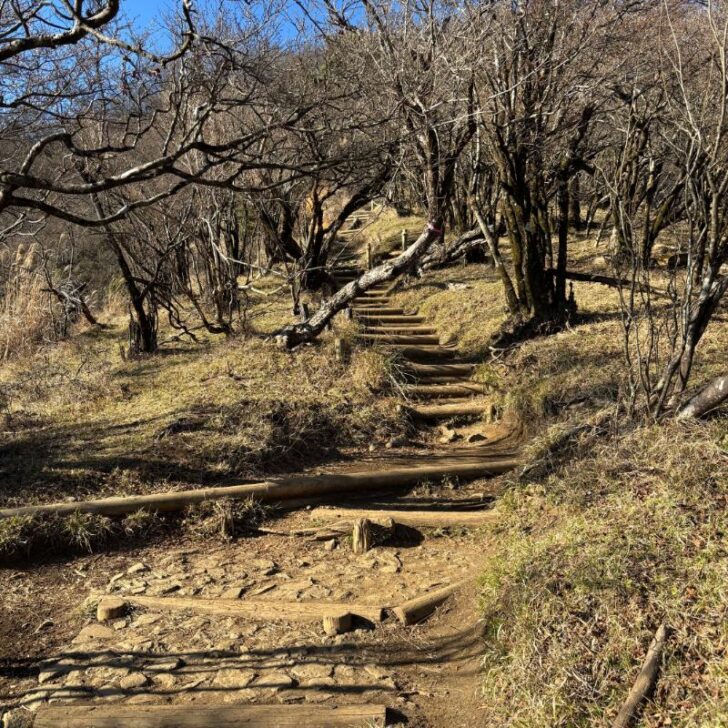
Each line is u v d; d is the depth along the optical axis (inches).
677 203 432.5
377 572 213.5
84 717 149.9
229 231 546.6
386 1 338.0
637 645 139.7
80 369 418.9
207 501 248.4
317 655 171.8
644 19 414.3
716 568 145.1
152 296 459.2
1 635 184.5
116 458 270.7
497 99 380.2
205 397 333.1
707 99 244.5
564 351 361.4
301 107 243.1
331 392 347.9
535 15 389.1
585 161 456.8
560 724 133.3
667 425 212.1
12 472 264.4
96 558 224.7
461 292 530.3
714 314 373.1
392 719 148.8
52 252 619.2
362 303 566.6
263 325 478.0
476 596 189.3
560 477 230.7
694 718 121.8
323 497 263.3
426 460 298.2
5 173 174.6
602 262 553.9
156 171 188.5
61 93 244.7
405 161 356.2
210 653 173.3
